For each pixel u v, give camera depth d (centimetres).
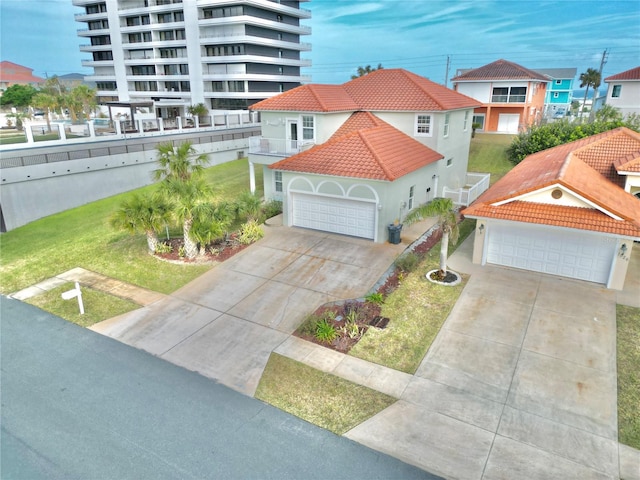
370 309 1378
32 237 2181
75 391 1058
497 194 1716
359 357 1158
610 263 1462
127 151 2959
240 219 2212
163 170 1989
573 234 1499
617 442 866
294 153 2353
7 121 4606
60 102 4203
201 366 1145
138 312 1430
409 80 2583
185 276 1664
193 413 975
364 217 1912
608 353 1138
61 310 1463
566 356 1131
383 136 2191
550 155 2217
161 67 7662
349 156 1956
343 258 1747
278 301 1458
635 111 4288
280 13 7406
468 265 1680
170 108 6744
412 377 1071
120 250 1944
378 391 1027
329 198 1969
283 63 7412
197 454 862
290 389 1045
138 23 7675
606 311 1330
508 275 1584
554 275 1573
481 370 1088
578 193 1423
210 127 4875
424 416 945
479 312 1348
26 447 889
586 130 3103
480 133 4819
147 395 1038
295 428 926
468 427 912
